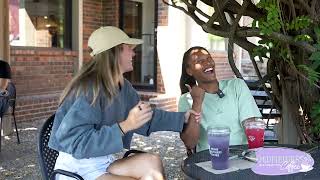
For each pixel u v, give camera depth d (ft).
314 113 9.50
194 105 8.36
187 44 28.58
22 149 18.06
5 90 17.30
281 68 10.35
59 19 27.76
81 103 6.97
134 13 31.04
